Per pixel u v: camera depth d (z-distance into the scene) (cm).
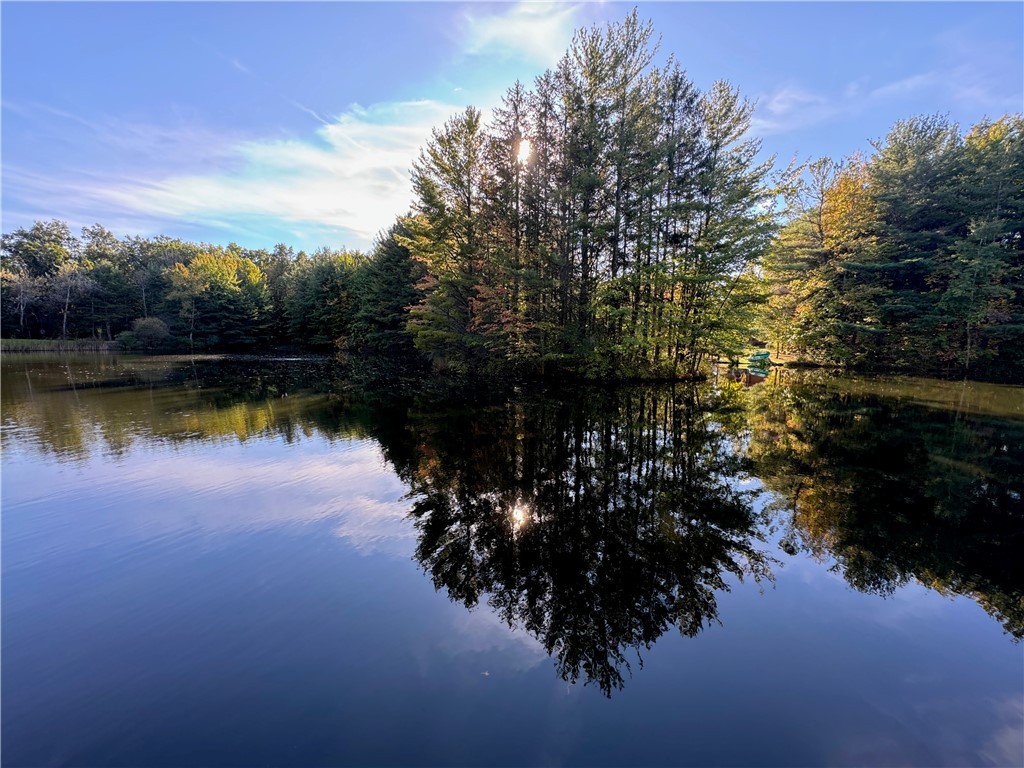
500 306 2033
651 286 1902
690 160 1789
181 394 1711
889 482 768
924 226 2461
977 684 319
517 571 480
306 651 355
